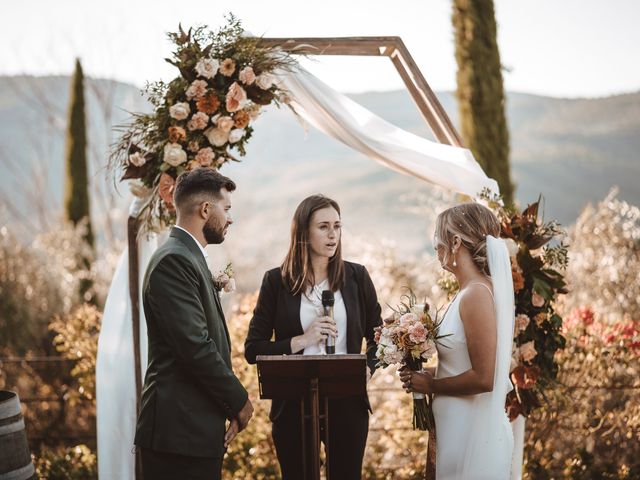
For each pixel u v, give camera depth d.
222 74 4.25
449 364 3.23
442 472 3.24
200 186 3.36
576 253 8.02
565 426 5.46
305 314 3.86
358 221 40.28
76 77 13.06
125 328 4.45
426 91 4.79
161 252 3.27
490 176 8.27
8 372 7.23
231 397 3.17
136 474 4.25
